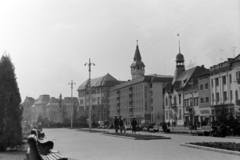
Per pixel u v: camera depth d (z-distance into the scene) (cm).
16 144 1759
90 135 3875
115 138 3055
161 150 1717
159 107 11294
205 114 6719
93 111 15912
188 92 7706
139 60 15288
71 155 1570
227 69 5841
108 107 15138
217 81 6284
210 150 1645
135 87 12319
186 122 7569
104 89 15325
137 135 3153
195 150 1680
